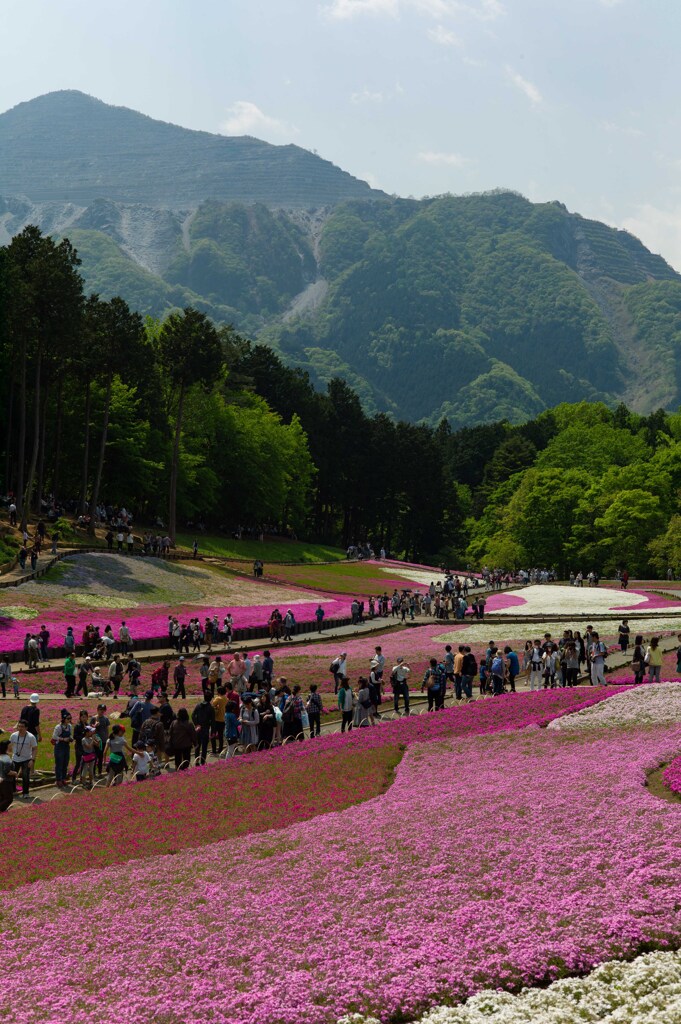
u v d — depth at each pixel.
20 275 90.50
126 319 97.62
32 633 57.94
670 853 19.14
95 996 15.54
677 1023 13.67
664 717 32.25
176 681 47.38
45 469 112.12
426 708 43.06
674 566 119.69
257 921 17.95
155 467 112.06
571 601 89.25
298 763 31.34
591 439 187.62
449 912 17.61
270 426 139.50
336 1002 14.86
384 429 169.62
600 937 16.19
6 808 28.52
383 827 22.97
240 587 86.62
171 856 22.45
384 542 180.50
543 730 32.81
